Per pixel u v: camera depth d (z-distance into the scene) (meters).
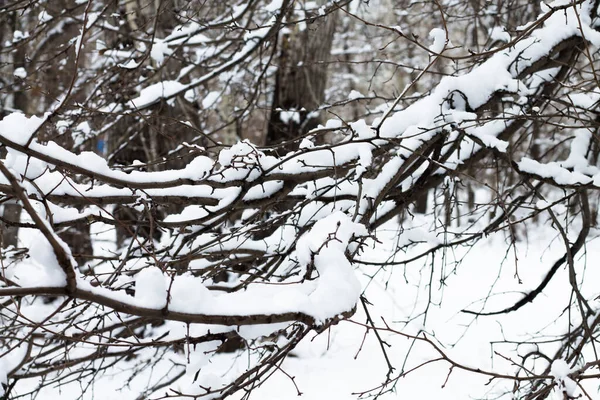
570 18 3.49
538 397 2.65
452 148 3.38
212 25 4.07
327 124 3.35
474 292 8.45
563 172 3.42
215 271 2.84
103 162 2.32
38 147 2.17
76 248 6.09
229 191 2.84
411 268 9.62
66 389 5.54
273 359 1.99
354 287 1.86
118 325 2.67
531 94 3.38
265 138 7.13
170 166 5.65
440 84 3.19
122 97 4.56
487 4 4.68
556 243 9.56
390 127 3.10
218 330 1.88
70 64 5.81
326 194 3.22
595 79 2.49
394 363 6.45
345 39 13.04
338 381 5.98
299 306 1.69
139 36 5.61
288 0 4.07
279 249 3.33
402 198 3.43
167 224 2.81
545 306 7.55
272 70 6.81
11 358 2.76
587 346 6.19
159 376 5.53
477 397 5.43
